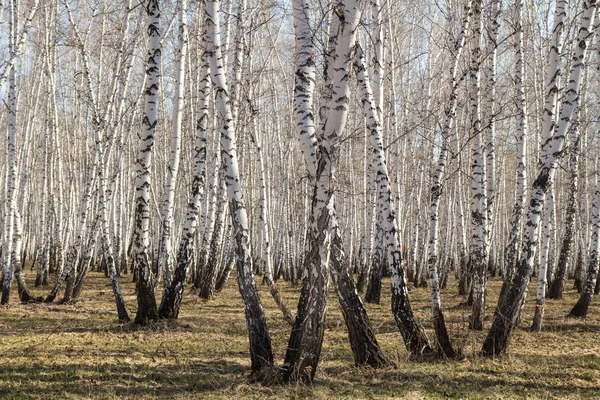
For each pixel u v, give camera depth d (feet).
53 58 58.08
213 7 24.22
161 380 23.58
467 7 30.99
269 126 93.61
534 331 37.78
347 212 87.15
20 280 48.26
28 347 28.96
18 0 50.31
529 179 81.87
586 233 71.05
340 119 21.65
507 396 22.48
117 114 46.39
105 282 69.36
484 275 36.76
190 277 74.28
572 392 23.32
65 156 88.94
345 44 21.44
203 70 40.14
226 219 64.85
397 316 28.71
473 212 36.01
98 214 49.49
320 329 22.40
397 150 51.13
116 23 55.57
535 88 56.08
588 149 71.87
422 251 71.72
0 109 91.97
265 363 23.35
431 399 21.81
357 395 21.83
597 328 39.50
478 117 38.60
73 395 21.22
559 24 29.25
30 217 108.06
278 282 79.87
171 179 39.29
